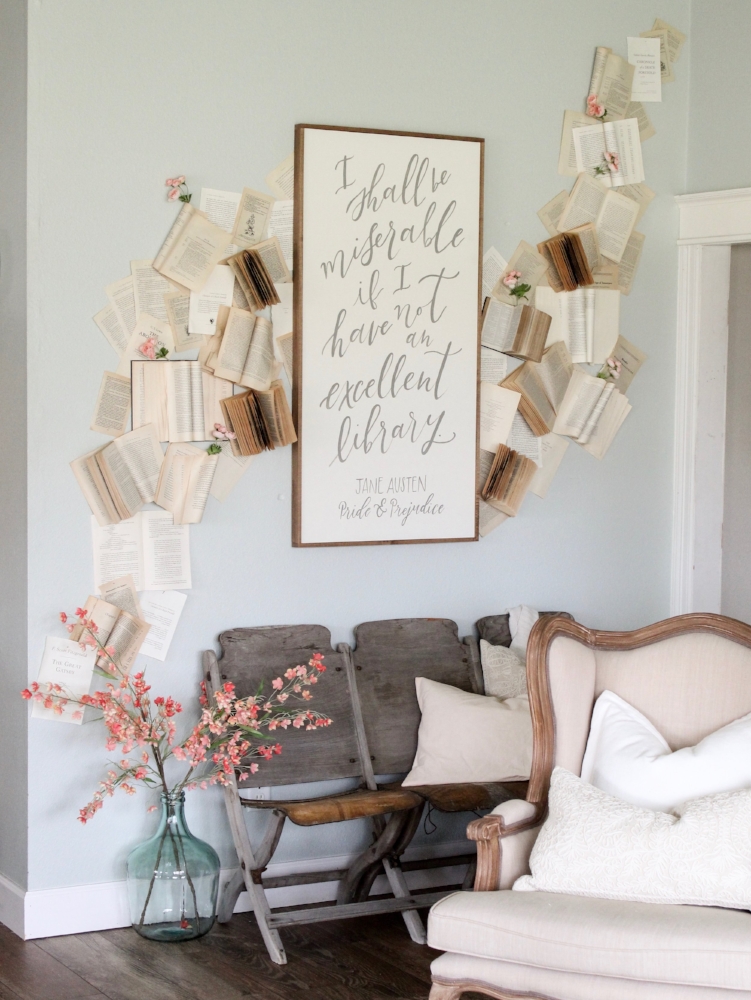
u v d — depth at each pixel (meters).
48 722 3.60
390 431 4.00
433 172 4.02
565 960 2.50
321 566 3.96
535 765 3.05
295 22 3.84
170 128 3.69
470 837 2.84
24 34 3.52
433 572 4.14
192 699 3.79
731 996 2.41
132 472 3.67
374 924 3.76
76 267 3.59
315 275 3.87
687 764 2.90
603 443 4.43
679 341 4.54
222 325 3.77
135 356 3.67
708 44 4.44
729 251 4.52
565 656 3.13
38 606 3.58
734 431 4.93
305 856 3.96
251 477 3.85
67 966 3.38
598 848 2.73
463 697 3.84
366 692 3.89
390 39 3.98
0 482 3.80
